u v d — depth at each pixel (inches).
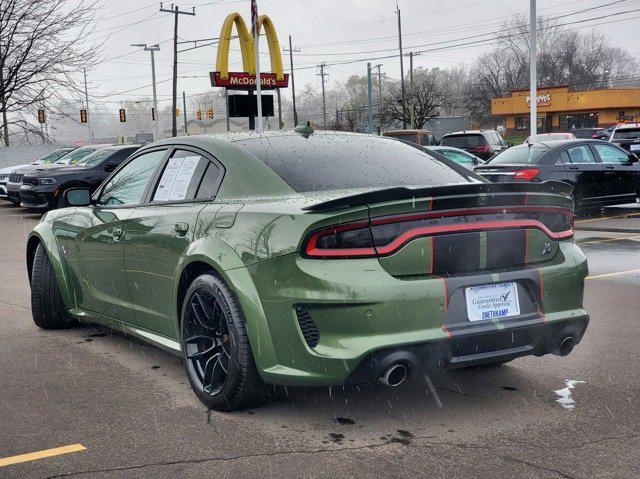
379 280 130.6
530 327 141.9
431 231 135.0
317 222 131.7
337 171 160.2
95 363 191.2
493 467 121.4
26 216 707.4
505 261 142.9
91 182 657.6
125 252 183.5
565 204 151.1
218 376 152.4
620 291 275.0
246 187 156.6
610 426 139.2
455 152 756.0
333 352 130.2
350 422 143.7
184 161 176.9
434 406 152.0
